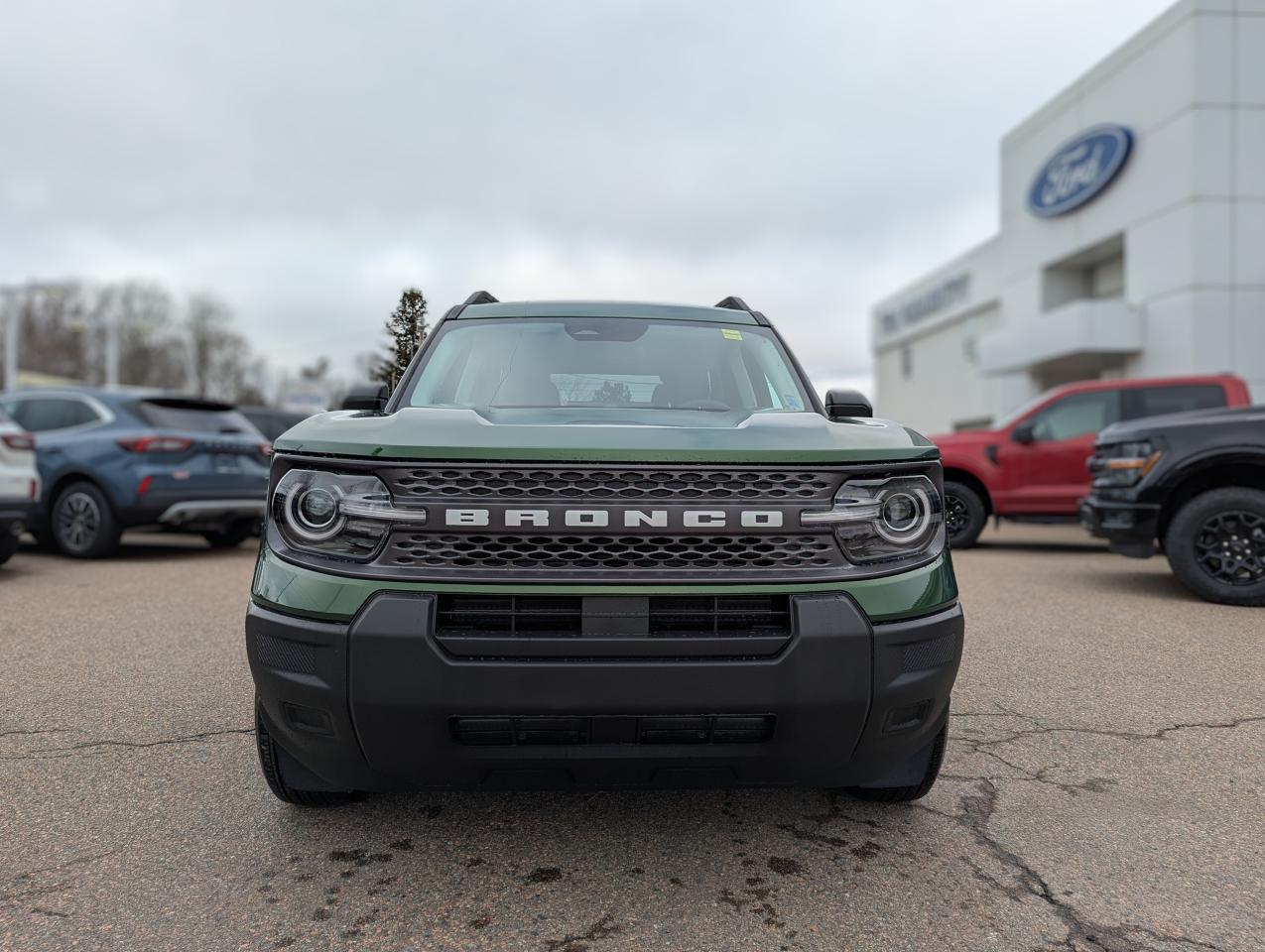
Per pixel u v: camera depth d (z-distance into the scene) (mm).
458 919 2160
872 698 2152
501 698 2055
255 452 8664
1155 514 6121
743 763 2174
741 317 3746
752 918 2172
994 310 28750
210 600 6141
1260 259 17625
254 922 2141
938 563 2320
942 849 2549
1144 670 4406
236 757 3236
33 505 6949
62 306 69375
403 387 3123
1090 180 20297
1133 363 19516
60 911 2184
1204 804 2861
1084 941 2078
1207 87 17625
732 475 2180
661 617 2123
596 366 3258
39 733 3469
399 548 2131
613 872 2404
